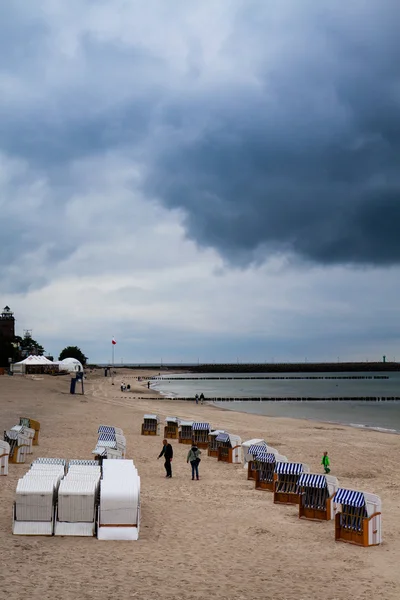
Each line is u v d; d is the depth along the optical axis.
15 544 14.99
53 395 72.88
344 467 32.16
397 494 24.61
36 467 18.78
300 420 66.38
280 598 12.20
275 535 17.72
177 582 12.84
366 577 13.98
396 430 58.16
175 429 41.75
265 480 25.06
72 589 11.90
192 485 25.52
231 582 13.11
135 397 99.06
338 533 17.30
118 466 18.47
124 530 16.14
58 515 16.14
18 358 148.12
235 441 32.97
